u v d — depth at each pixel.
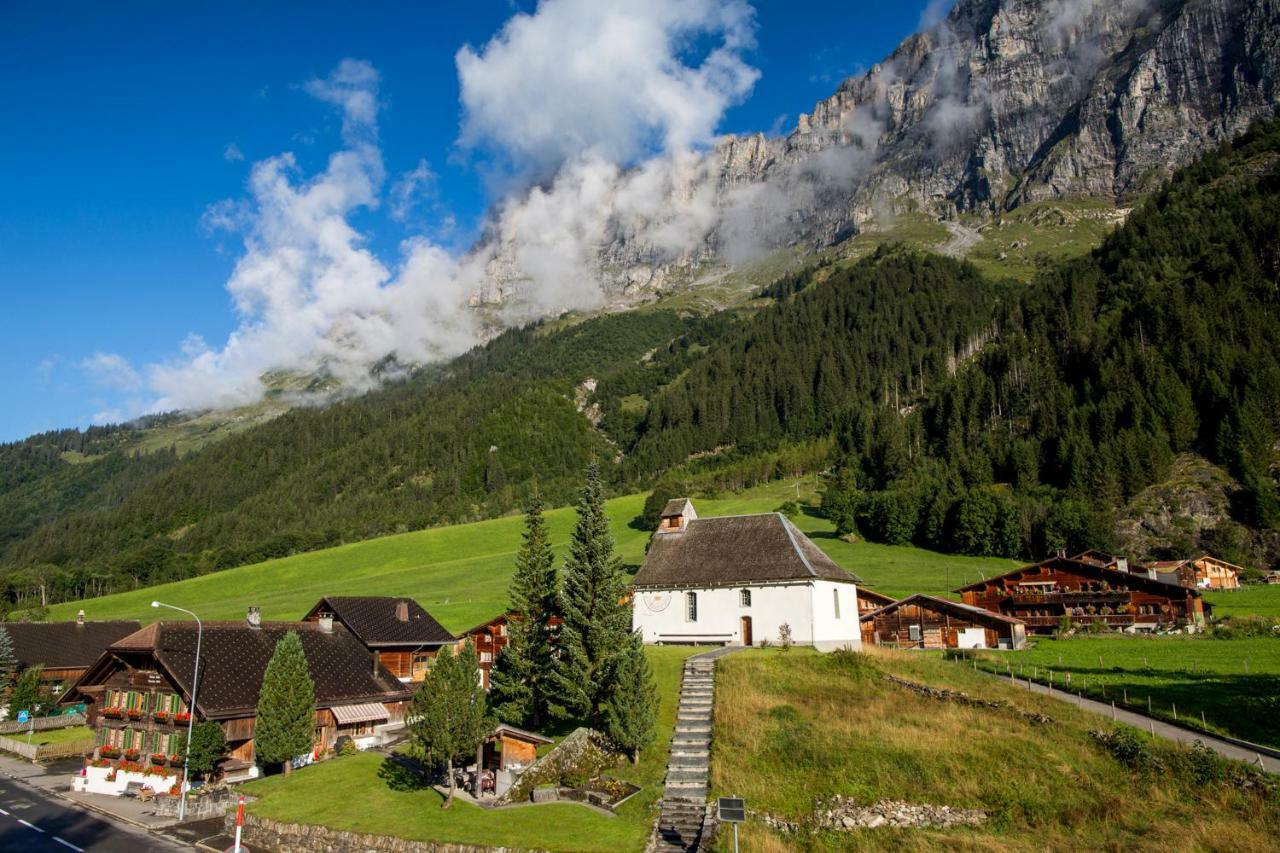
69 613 151.00
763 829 33.25
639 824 34.12
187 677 48.28
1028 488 152.00
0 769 57.25
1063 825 32.91
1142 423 150.12
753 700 44.06
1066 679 53.97
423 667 66.88
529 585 50.38
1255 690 49.06
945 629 76.06
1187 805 33.28
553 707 45.25
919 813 34.03
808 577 58.78
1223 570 108.56
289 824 37.50
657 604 63.69
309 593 145.62
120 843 38.44
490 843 32.81
